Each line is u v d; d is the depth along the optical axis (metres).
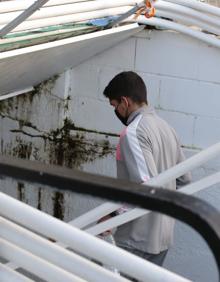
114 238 5.70
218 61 6.76
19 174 2.03
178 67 6.92
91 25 6.00
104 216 5.34
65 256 3.07
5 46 4.92
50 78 7.45
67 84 7.41
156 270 2.96
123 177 5.55
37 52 5.40
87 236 2.94
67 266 3.06
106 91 5.71
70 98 7.48
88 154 7.56
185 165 5.02
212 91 6.86
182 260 7.34
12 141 7.93
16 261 3.12
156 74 7.03
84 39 5.81
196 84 6.90
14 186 8.01
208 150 4.99
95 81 7.31
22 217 3.00
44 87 7.53
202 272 7.33
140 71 7.10
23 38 5.12
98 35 5.98
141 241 5.58
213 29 6.60
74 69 7.36
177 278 2.98
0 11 4.66
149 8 6.07
